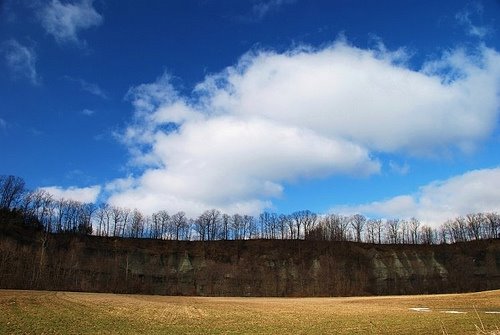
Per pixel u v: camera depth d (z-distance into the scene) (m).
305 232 192.75
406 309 65.75
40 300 64.50
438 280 153.75
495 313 52.53
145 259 150.75
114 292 122.06
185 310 61.97
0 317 42.25
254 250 167.25
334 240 178.88
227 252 164.88
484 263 159.75
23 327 36.16
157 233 179.25
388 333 36.16
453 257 164.38
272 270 154.12
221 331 38.25
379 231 194.88
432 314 54.41
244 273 150.12
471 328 36.97
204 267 152.25
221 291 140.88
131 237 165.88
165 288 140.50
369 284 148.38
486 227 189.62
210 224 187.25
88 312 51.84
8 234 126.62
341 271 152.50
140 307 63.84
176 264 152.50
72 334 33.66
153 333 35.84
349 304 82.38
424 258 164.50
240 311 62.62
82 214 166.00
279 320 48.97
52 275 119.50
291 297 127.69
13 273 108.31
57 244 138.50
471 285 148.62
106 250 147.88
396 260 162.25
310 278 149.38
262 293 138.38
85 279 128.00
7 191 144.00
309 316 54.41
